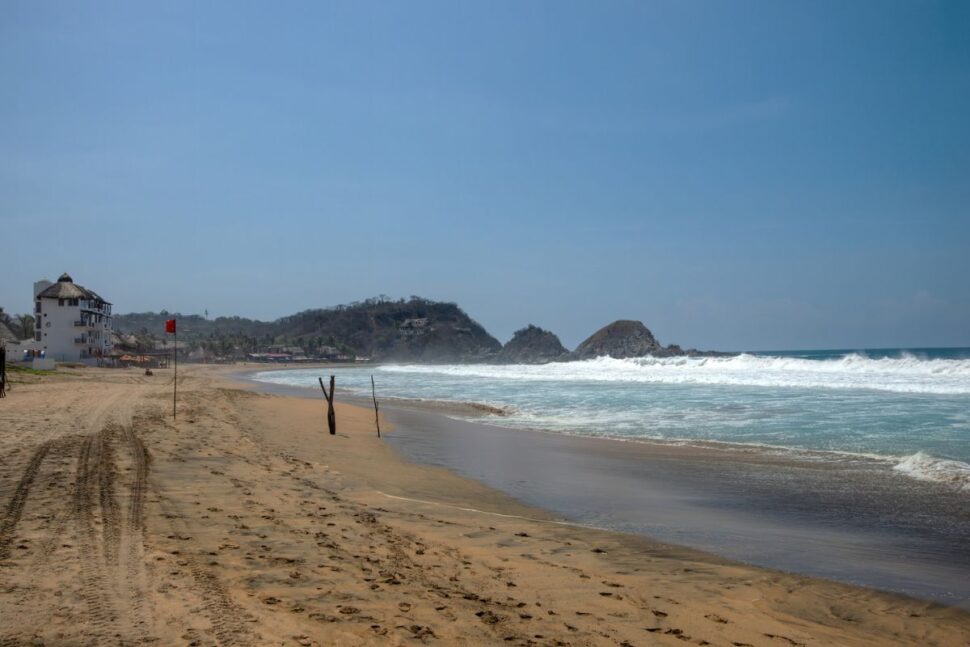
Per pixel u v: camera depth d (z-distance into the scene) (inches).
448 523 371.9
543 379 2146.9
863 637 227.5
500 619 221.9
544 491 497.4
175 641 184.2
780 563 313.4
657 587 270.7
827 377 1475.1
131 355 4170.8
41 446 550.3
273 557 277.1
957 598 267.7
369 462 619.2
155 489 406.9
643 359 2790.4
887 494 457.4
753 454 633.0
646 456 645.9
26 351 3201.3
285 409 1157.7
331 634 196.5
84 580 233.9
